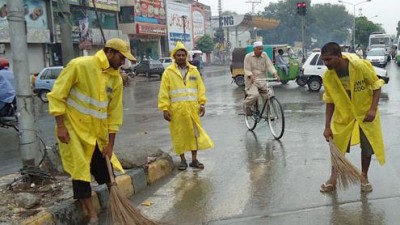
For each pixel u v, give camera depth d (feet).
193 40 189.37
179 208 16.44
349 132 16.75
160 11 159.53
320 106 43.98
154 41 159.33
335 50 16.02
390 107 40.88
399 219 14.49
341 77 16.40
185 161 21.98
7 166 23.85
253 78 29.73
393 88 58.65
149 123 38.37
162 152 22.15
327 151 24.26
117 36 131.03
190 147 21.75
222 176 20.38
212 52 211.82
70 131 13.83
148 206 16.79
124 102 59.00
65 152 14.06
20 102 16.88
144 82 104.37
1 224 13.16
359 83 16.10
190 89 21.54
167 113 21.52
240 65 75.72
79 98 13.83
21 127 17.04
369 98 16.47
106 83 14.06
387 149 24.13
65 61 22.26
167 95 21.49
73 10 109.29
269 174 20.33
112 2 131.44
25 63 16.81
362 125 16.57
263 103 29.78
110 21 132.57
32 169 17.11
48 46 101.76
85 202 14.76
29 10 95.14
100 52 14.06
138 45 150.20
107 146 14.61
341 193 17.17
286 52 69.56
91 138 14.10
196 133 21.79
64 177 18.20
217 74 124.57
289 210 15.70
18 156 26.66
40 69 99.40
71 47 22.35
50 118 45.29
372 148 16.63
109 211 15.79
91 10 120.67
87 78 13.71
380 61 111.96
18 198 15.26
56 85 13.62
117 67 14.25
